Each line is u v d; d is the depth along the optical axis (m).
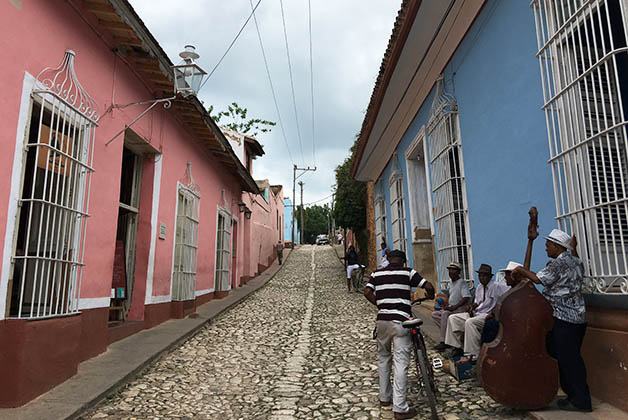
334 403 4.49
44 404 3.94
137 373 5.23
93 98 5.65
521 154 5.04
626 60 4.17
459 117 7.02
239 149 17.59
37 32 4.54
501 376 3.64
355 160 14.73
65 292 4.83
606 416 3.36
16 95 4.22
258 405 4.48
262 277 19.77
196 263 10.01
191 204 9.92
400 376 4.00
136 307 7.58
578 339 3.56
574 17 3.88
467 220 6.78
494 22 5.70
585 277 3.74
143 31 6.03
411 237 10.52
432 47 7.45
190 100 8.02
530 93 4.82
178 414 4.16
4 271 4.01
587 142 3.74
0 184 4.00
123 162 7.96
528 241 4.59
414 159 10.79
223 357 6.34
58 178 4.52
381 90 8.95
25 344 3.95
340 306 11.34
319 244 48.81
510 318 3.73
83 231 5.25
